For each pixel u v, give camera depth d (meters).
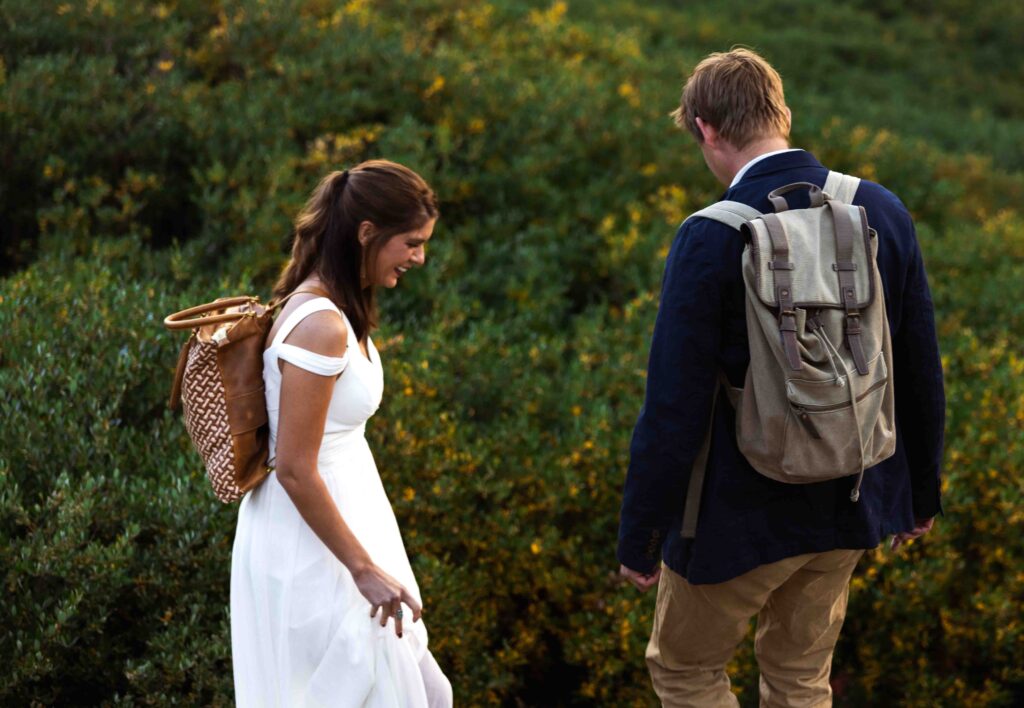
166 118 5.09
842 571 2.52
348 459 2.35
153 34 5.90
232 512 3.09
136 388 3.52
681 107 2.53
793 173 2.30
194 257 4.55
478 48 7.01
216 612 2.99
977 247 5.97
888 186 7.02
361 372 2.26
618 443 3.79
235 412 2.22
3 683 2.69
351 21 6.55
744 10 14.22
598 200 5.61
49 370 3.29
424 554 3.36
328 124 5.42
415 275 4.77
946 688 3.68
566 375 4.27
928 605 3.68
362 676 2.28
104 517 2.99
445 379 3.93
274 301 2.28
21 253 4.73
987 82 13.84
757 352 2.16
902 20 15.75
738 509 2.32
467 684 3.41
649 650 2.76
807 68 12.28
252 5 6.23
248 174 4.98
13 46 5.48
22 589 2.84
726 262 2.20
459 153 5.56
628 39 8.43
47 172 4.69
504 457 3.78
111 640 2.98
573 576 3.65
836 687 3.87
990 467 3.82
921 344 2.39
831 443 2.14
